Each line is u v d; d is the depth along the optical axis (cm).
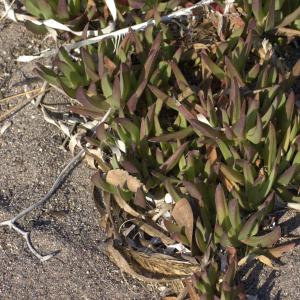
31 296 151
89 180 161
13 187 162
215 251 148
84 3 171
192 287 146
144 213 154
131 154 155
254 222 146
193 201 152
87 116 166
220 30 169
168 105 158
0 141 167
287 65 172
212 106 153
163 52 165
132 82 159
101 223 156
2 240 156
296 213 155
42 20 171
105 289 151
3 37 177
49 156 164
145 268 151
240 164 150
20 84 171
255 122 152
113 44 166
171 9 172
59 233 156
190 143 158
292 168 149
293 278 150
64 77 164
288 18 166
